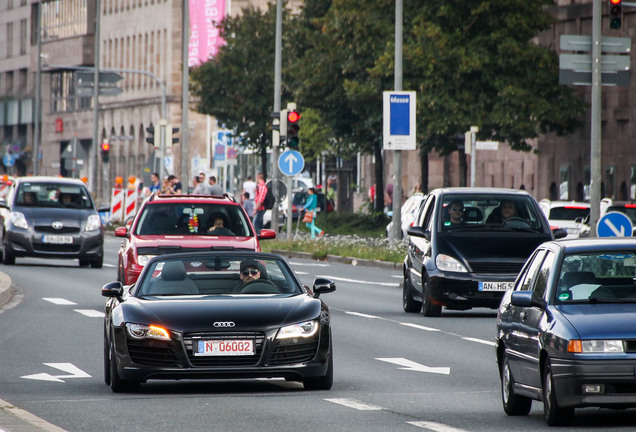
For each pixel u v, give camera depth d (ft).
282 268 133.90
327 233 525.75
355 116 545.03
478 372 142.72
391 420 107.04
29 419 103.76
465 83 480.23
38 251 310.65
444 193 212.84
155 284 130.82
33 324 193.47
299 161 403.34
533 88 481.87
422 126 479.82
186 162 485.97
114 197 559.79
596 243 108.88
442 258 204.64
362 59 502.79
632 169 496.23
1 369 144.15
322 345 123.65
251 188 544.21
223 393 125.08
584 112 521.65
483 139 483.51
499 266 203.10
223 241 201.67
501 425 104.12
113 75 588.09
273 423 105.29
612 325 99.86
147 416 109.09
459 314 213.66
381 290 266.36
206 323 121.29
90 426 103.55
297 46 606.14
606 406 99.55
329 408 114.21
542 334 102.73
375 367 146.82
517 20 479.41
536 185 569.23
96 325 192.54
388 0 492.54
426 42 472.44
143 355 121.70
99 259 316.19
